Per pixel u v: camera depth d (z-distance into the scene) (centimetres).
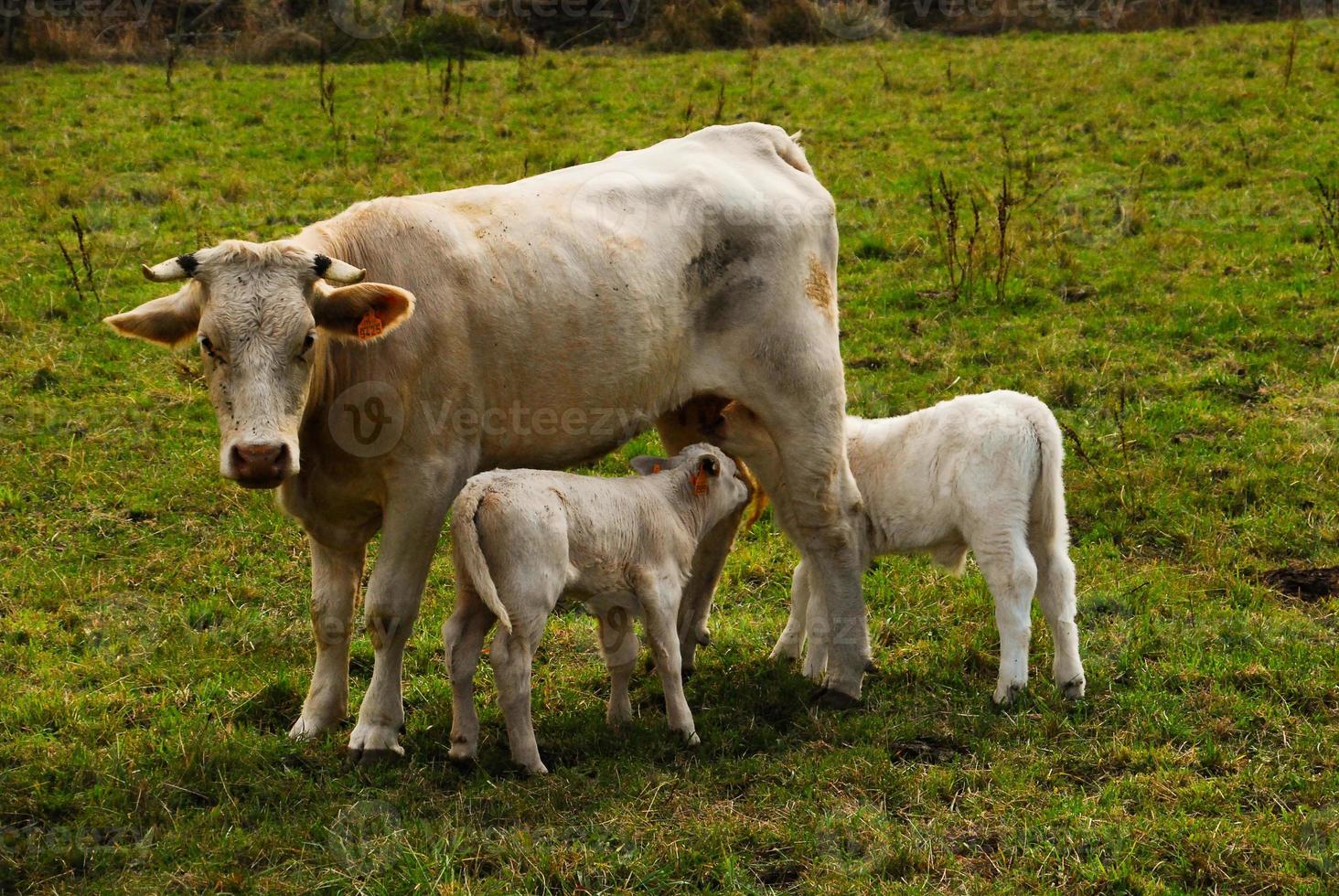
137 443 1020
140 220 1445
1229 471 959
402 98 1911
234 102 1891
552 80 2023
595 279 666
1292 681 696
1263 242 1372
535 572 609
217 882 545
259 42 2261
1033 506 700
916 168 1634
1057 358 1145
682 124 1758
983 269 1321
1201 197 1505
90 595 827
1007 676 689
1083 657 739
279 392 570
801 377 721
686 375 718
